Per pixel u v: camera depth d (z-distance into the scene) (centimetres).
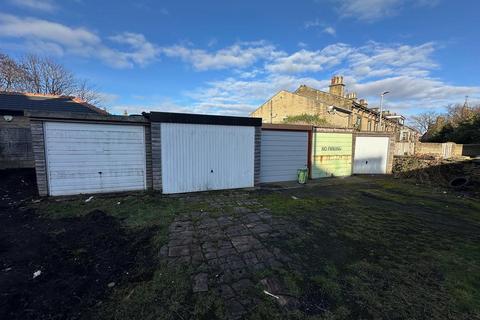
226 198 764
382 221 580
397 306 280
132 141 753
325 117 2044
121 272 334
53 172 674
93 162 712
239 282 318
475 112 2477
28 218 529
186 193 805
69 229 473
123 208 612
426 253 418
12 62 2133
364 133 1365
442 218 614
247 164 906
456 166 1123
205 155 826
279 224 541
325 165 1248
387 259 393
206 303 275
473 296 302
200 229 499
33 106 1150
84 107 1290
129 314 255
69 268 341
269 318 255
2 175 864
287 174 1133
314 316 259
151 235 459
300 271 349
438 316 265
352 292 304
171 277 324
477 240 478
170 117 759
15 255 372
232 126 862
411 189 980
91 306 266
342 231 509
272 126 1072
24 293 284
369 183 1108
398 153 1995
